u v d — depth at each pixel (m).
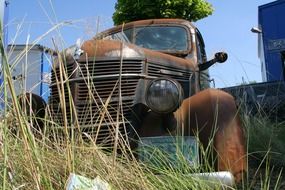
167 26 4.39
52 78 3.17
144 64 3.25
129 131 3.02
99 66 3.15
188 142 2.72
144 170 2.54
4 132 1.81
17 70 2.18
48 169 1.95
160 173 2.54
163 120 3.03
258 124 4.55
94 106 3.06
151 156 2.67
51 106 3.08
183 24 4.36
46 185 1.86
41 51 2.44
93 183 1.99
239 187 2.71
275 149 4.03
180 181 2.43
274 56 9.13
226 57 3.99
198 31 4.55
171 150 2.74
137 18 11.20
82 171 2.13
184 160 2.62
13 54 2.13
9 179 1.80
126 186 2.24
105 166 2.23
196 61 4.16
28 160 1.87
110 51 3.19
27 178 1.87
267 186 2.71
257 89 5.90
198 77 3.92
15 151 1.92
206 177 2.50
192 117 2.97
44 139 2.15
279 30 9.27
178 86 2.96
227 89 6.09
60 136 2.36
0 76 1.92
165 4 11.18
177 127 2.99
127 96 3.11
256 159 4.18
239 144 2.78
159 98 2.92
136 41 4.35
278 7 9.27
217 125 2.84
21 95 2.11
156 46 4.28
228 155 2.73
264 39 9.38
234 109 2.95
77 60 3.14
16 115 1.88
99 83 3.12
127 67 3.18
